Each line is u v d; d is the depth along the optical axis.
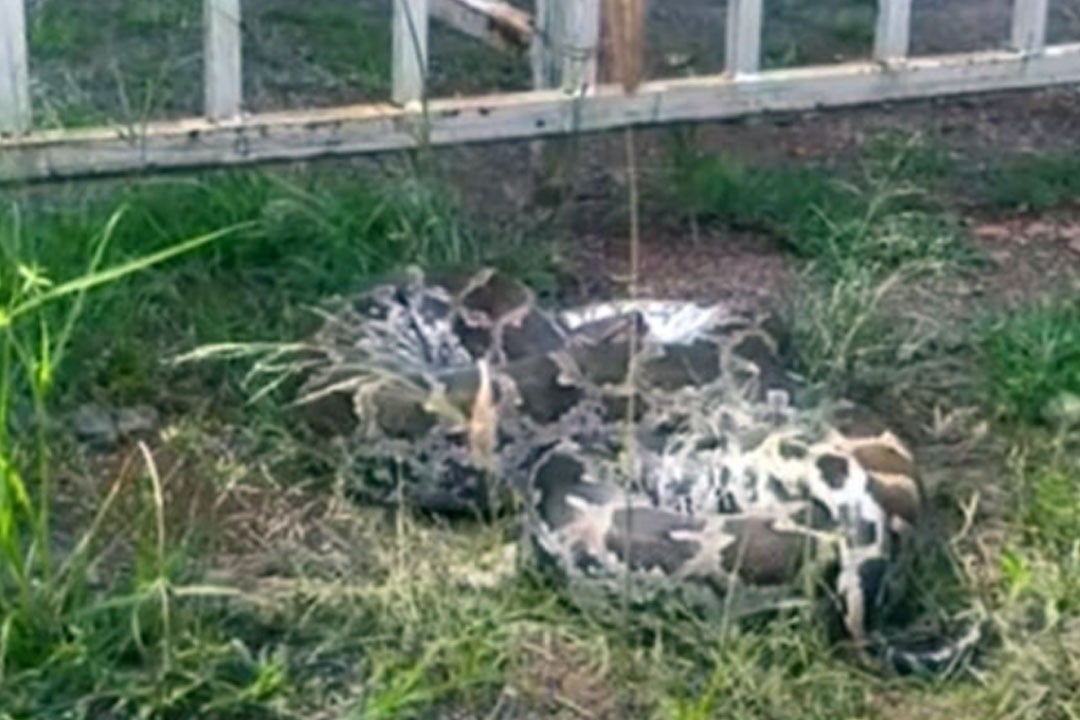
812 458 6.98
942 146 10.45
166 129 8.56
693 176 9.61
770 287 8.90
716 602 6.52
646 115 9.26
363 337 7.83
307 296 8.44
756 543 6.52
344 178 9.14
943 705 6.43
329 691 6.35
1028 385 8.02
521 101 9.05
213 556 6.95
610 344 7.59
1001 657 6.60
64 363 7.74
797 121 10.48
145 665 6.31
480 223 9.16
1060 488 7.38
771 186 9.57
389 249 8.67
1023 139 10.64
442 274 8.17
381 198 8.84
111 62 10.29
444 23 10.68
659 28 11.62
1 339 6.69
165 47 10.91
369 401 7.32
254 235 8.60
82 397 7.76
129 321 8.09
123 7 11.39
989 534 7.25
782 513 6.77
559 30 9.18
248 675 6.32
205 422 7.69
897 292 8.88
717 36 11.53
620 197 9.65
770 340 7.86
